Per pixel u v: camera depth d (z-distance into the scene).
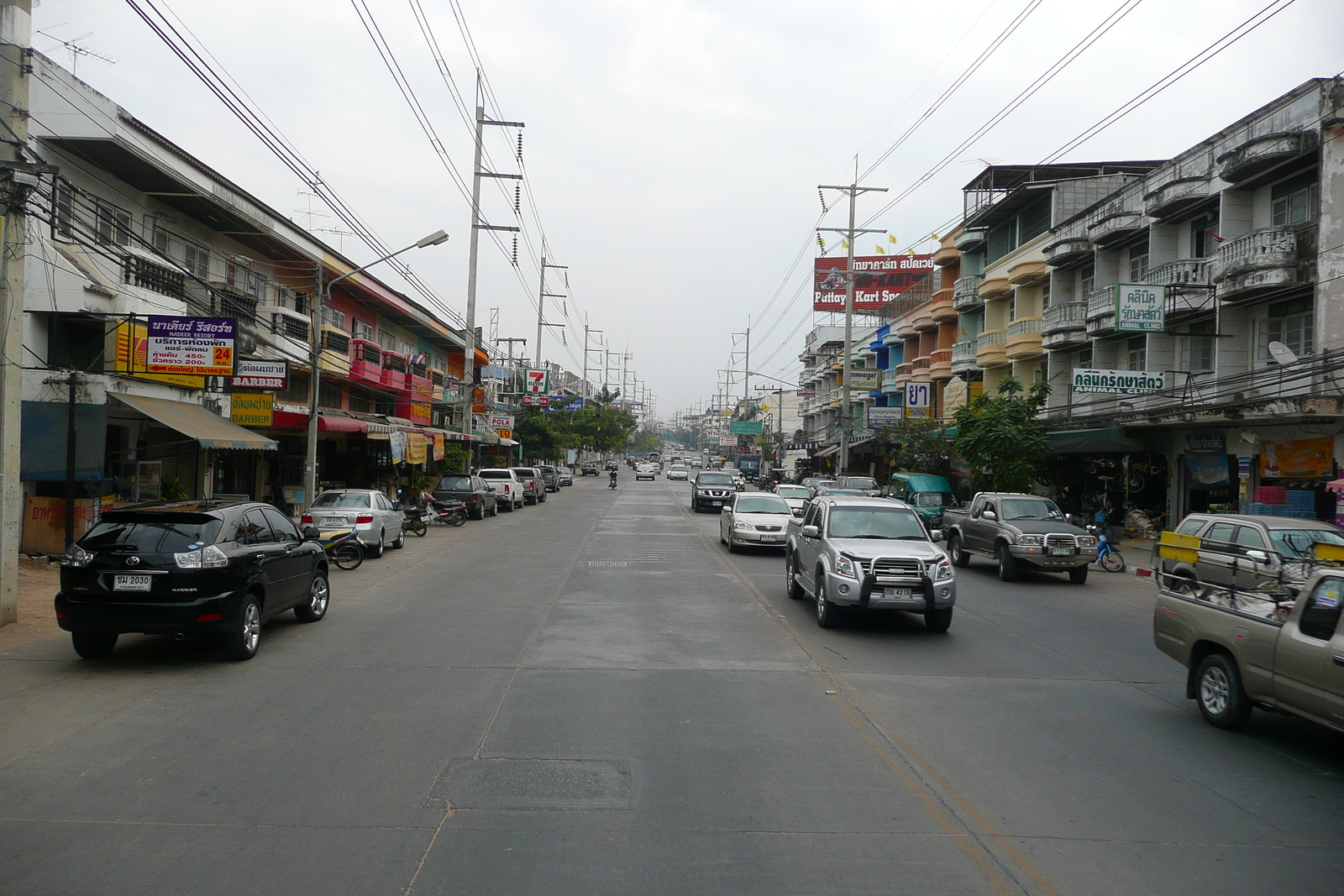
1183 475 25.17
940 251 46.97
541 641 10.84
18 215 11.05
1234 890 4.57
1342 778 6.42
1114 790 6.05
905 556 11.95
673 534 27.33
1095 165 37.31
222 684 8.59
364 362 30.80
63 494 17.08
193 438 17.67
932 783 6.11
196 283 21.02
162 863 4.63
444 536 26.27
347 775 6.01
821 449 69.69
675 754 6.58
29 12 11.30
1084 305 30.17
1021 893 4.49
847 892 4.45
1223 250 22.03
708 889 4.43
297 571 11.30
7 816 5.25
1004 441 26.48
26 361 16.17
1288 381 19.70
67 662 9.48
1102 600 16.25
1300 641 6.79
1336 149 19.47
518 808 5.46
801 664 9.90
